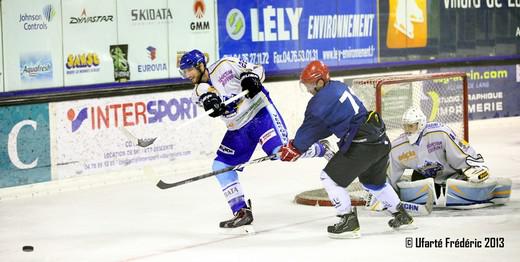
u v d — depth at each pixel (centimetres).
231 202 1727
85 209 2033
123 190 2256
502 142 2875
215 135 2594
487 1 3253
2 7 2164
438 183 1888
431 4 3100
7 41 2180
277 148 1731
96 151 2342
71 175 2298
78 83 2314
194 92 1695
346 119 1590
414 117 1792
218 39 2603
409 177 2091
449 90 3003
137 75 2430
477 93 3219
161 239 1703
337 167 1609
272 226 1781
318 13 2833
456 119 2506
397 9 3022
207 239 1688
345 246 1585
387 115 2177
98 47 2345
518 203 1905
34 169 2233
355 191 2027
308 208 1955
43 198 2183
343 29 2897
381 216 1823
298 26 2791
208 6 2575
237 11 2642
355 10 2917
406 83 2227
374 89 2098
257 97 1733
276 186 2247
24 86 2216
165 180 2391
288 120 2783
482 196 1842
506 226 1698
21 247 1681
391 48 3014
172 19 2494
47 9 2242
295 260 1496
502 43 3303
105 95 2348
